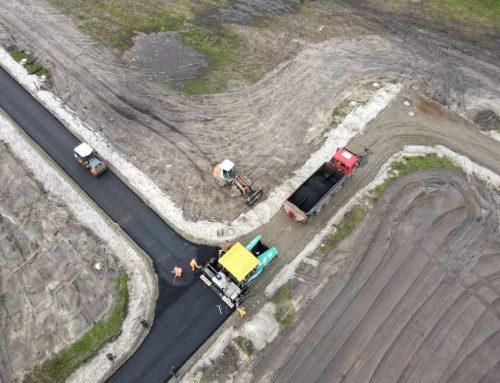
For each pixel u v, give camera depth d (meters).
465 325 20.94
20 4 40.94
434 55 36.75
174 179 27.47
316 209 24.48
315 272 23.11
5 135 29.72
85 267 23.08
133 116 31.30
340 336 20.69
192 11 41.16
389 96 33.16
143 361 20.16
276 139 29.98
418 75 34.94
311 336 20.73
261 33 38.84
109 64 35.44
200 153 29.00
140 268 23.28
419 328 20.88
